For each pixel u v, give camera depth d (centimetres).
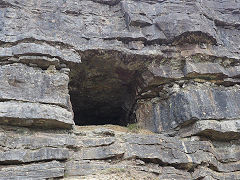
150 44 1567
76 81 1578
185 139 1381
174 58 1546
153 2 1711
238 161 1358
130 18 1579
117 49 1458
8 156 1062
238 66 1597
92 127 1367
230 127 1366
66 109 1257
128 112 1745
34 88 1238
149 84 1541
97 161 1145
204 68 1522
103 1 1683
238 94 1507
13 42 1341
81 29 1545
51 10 1559
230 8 1855
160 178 1178
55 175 1049
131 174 1116
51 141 1130
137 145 1223
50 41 1382
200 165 1269
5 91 1198
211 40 1599
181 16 1602
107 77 1588
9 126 1157
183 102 1426
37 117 1152
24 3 1535
